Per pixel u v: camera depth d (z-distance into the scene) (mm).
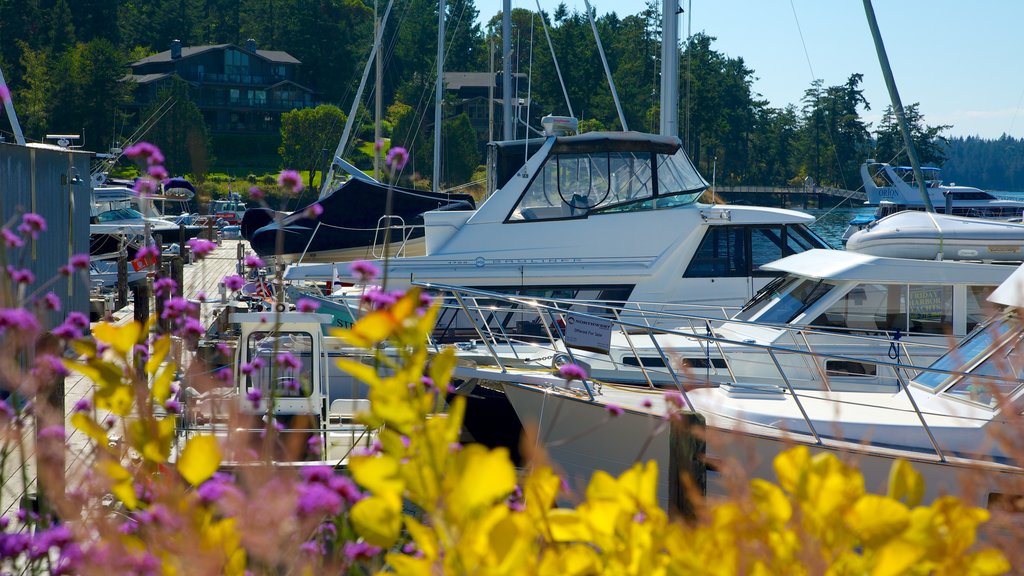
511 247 19062
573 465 11156
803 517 2539
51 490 3832
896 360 13961
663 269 19078
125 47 170875
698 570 2537
